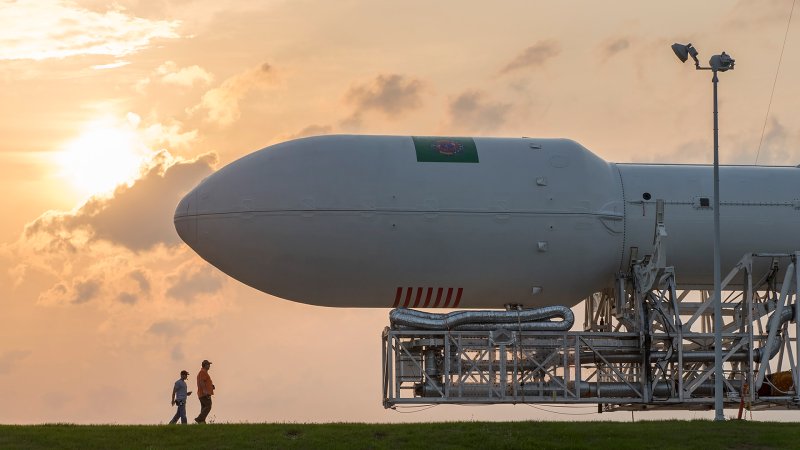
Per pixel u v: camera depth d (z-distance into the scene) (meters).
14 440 40.50
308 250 46.53
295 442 40.22
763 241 49.66
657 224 48.62
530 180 47.88
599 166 49.19
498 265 47.72
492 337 47.41
